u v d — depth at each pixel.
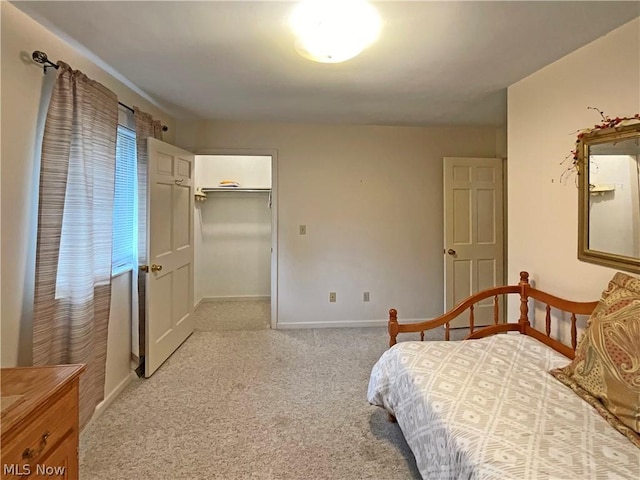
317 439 2.08
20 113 1.70
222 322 4.34
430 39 1.96
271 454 1.95
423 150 4.18
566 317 2.25
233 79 2.58
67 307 1.97
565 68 2.18
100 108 2.19
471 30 1.87
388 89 2.81
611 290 1.72
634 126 1.72
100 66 2.34
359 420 2.28
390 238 4.19
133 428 2.18
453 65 2.32
